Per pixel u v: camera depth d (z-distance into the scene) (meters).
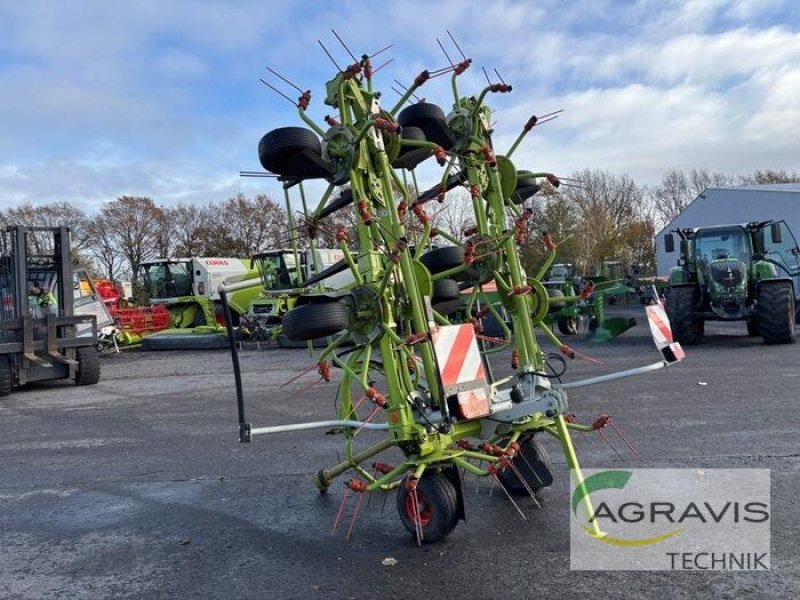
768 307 13.33
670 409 7.93
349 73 4.75
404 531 4.62
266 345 20.17
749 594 3.50
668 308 14.23
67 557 4.53
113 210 63.94
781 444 6.18
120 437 8.34
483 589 3.68
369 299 4.53
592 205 45.97
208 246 63.59
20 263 12.77
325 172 5.03
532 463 4.99
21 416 10.31
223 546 4.57
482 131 5.62
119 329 22.16
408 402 4.42
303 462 6.61
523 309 5.20
